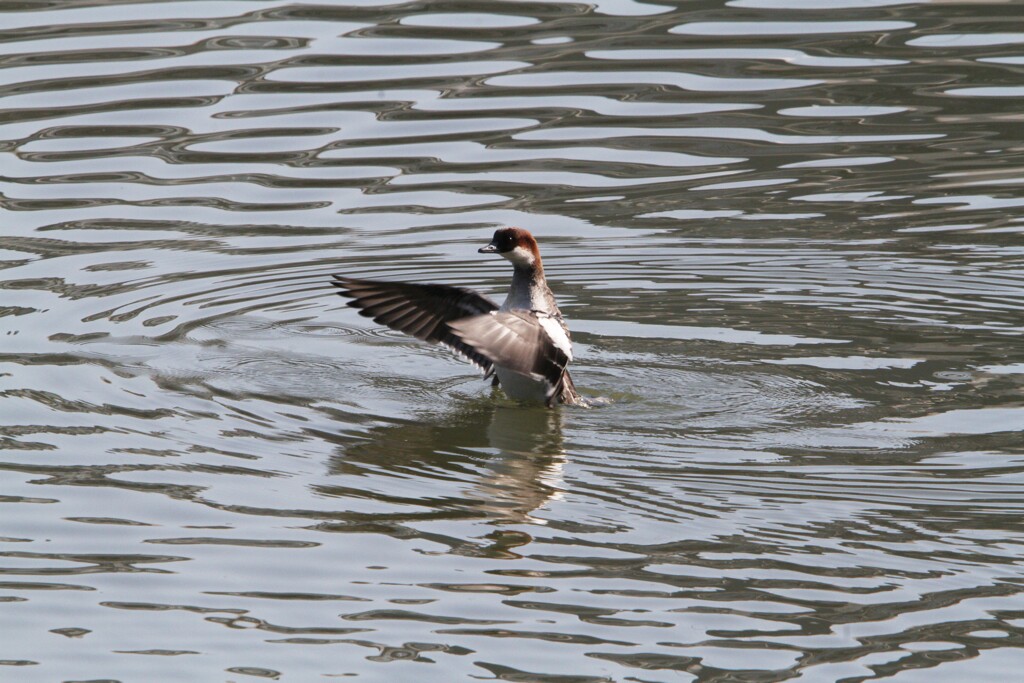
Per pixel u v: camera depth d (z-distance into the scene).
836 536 10.30
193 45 23.42
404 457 11.91
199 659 8.84
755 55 22.88
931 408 12.72
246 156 19.94
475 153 20.00
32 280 16.36
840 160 19.75
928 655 8.74
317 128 20.69
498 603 9.47
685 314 15.54
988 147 19.97
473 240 17.84
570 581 9.76
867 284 16.23
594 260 17.12
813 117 20.88
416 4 25.27
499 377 13.07
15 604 9.47
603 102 21.36
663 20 24.55
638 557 10.08
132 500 10.97
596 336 14.93
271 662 8.80
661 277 16.62
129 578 9.81
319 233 18.00
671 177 19.44
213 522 10.65
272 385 13.62
